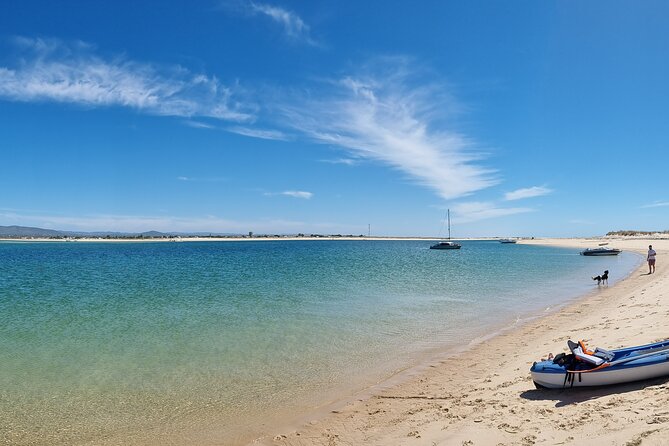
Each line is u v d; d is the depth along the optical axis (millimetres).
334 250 131750
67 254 99625
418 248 155250
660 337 13750
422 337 18031
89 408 11008
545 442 7273
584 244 150625
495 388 11055
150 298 29047
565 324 19266
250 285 36562
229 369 14031
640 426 7062
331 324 20562
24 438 9438
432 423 9117
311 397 11656
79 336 18453
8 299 29031
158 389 12305
